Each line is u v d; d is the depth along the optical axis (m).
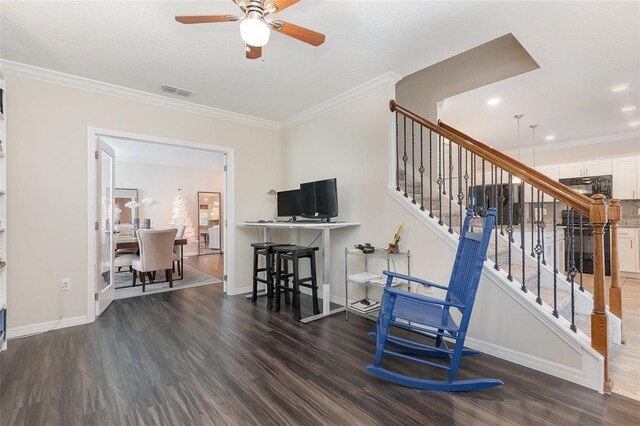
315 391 1.86
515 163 2.88
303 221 3.83
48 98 2.94
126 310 3.46
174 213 8.18
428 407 1.70
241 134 4.30
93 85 3.14
